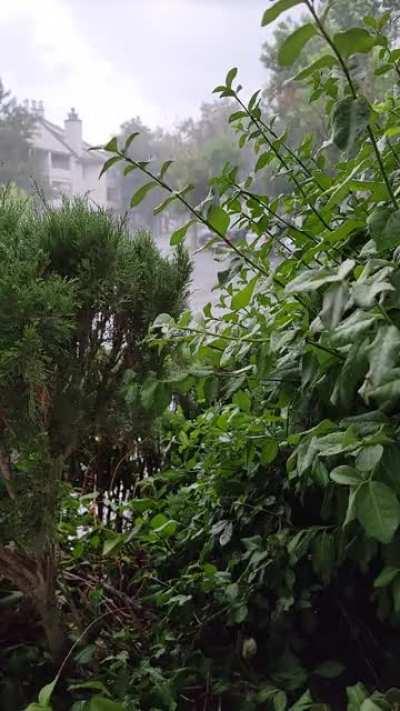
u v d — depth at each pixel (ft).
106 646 4.02
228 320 3.58
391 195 2.54
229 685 3.67
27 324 3.01
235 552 4.12
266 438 3.57
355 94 2.33
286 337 2.82
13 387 3.12
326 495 3.27
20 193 4.66
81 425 3.65
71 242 3.47
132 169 3.36
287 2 2.11
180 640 4.02
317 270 2.36
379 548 3.37
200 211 3.37
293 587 3.93
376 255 2.83
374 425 2.55
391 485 2.53
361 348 2.34
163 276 3.94
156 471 5.20
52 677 3.82
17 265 3.08
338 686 3.90
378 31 2.74
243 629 4.06
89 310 3.55
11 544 3.71
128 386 3.56
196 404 5.09
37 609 3.95
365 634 3.98
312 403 3.25
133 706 3.33
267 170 4.79
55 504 3.43
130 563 4.75
